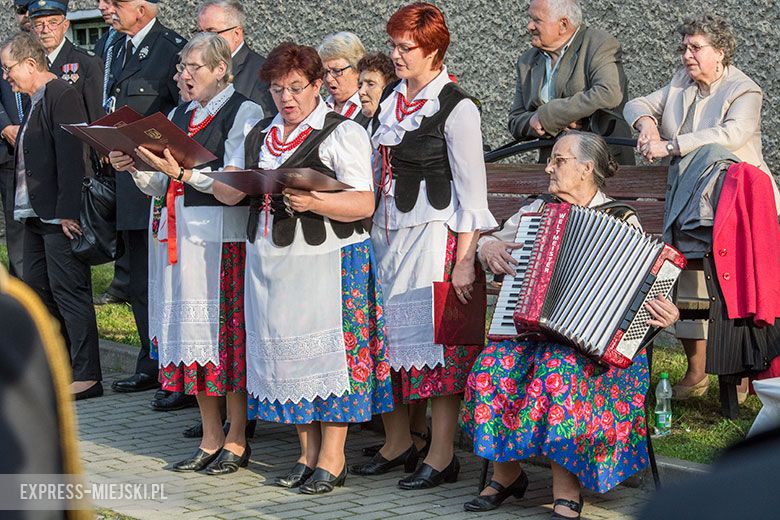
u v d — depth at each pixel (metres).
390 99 6.49
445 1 11.13
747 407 7.35
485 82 10.95
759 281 6.58
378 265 6.41
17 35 8.48
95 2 14.28
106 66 9.87
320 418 6.17
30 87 8.52
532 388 5.63
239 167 6.38
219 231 6.48
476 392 5.82
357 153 6.04
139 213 8.33
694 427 6.91
